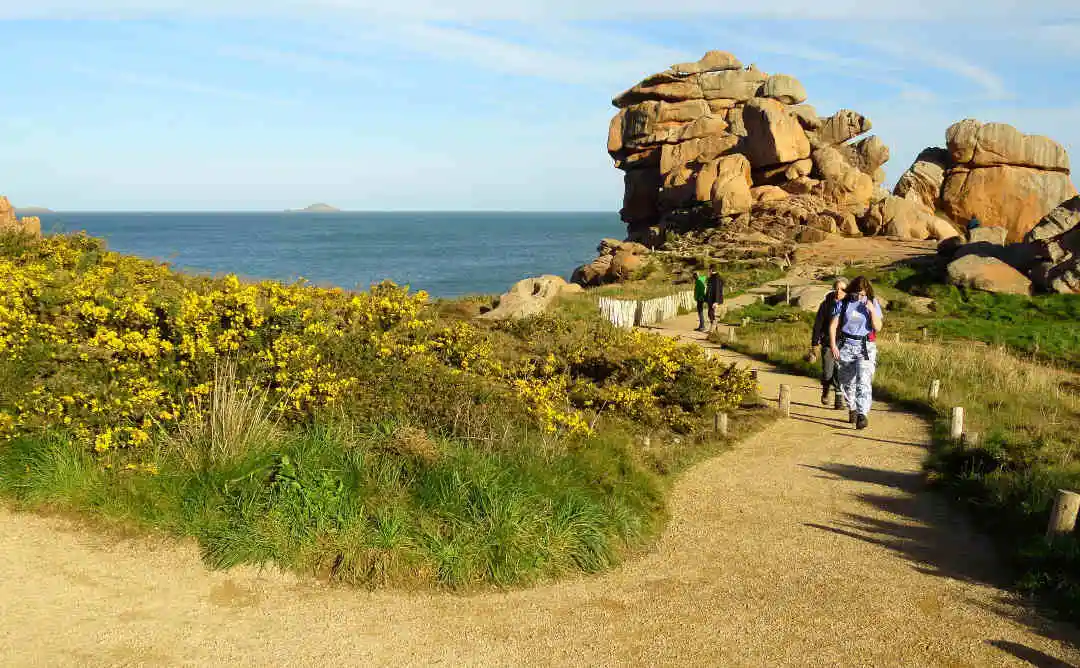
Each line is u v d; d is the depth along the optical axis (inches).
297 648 171.3
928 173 2033.7
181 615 181.3
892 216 1865.2
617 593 209.3
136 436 237.8
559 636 183.6
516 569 211.0
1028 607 201.8
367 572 205.2
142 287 367.9
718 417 377.4
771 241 1721.2
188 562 204.7
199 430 249.0
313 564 207.2
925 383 512.4
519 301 750.5
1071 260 1047.6
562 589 210.2
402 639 178.4
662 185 2374.5
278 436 254.4
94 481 228.5
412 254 3949.3
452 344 392.8
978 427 387.2
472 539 217.3
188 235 6633.9
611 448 310.0
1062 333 821.9
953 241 1338.6
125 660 160.6
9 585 184.7
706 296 809.5
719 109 2564.0
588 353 452.8
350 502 223.8
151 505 222.7
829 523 266.8
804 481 313.4
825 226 1828.2
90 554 203.6
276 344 288.7
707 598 206.8
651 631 187.5
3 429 237.5
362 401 287.7
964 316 956.0
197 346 269.9
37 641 163.8
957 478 304.5
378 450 256.8
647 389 400.2
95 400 240.7
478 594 203.5
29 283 305.7
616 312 818.2
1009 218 1973.4
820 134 2175.2
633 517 251.0
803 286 1089.4
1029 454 323.9
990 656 176.7
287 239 5797.2
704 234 1862.7
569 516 236.4
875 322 394.9
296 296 353.7
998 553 238.2
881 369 544.4
